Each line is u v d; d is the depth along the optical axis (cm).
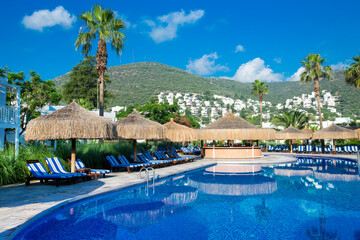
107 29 1639
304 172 1221
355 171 1242
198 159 1972
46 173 857
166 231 452
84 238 418
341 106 19888
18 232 414
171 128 1697
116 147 1431
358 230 451
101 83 1634
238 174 1185
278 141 4066
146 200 680
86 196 667
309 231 448
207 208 598
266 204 632
